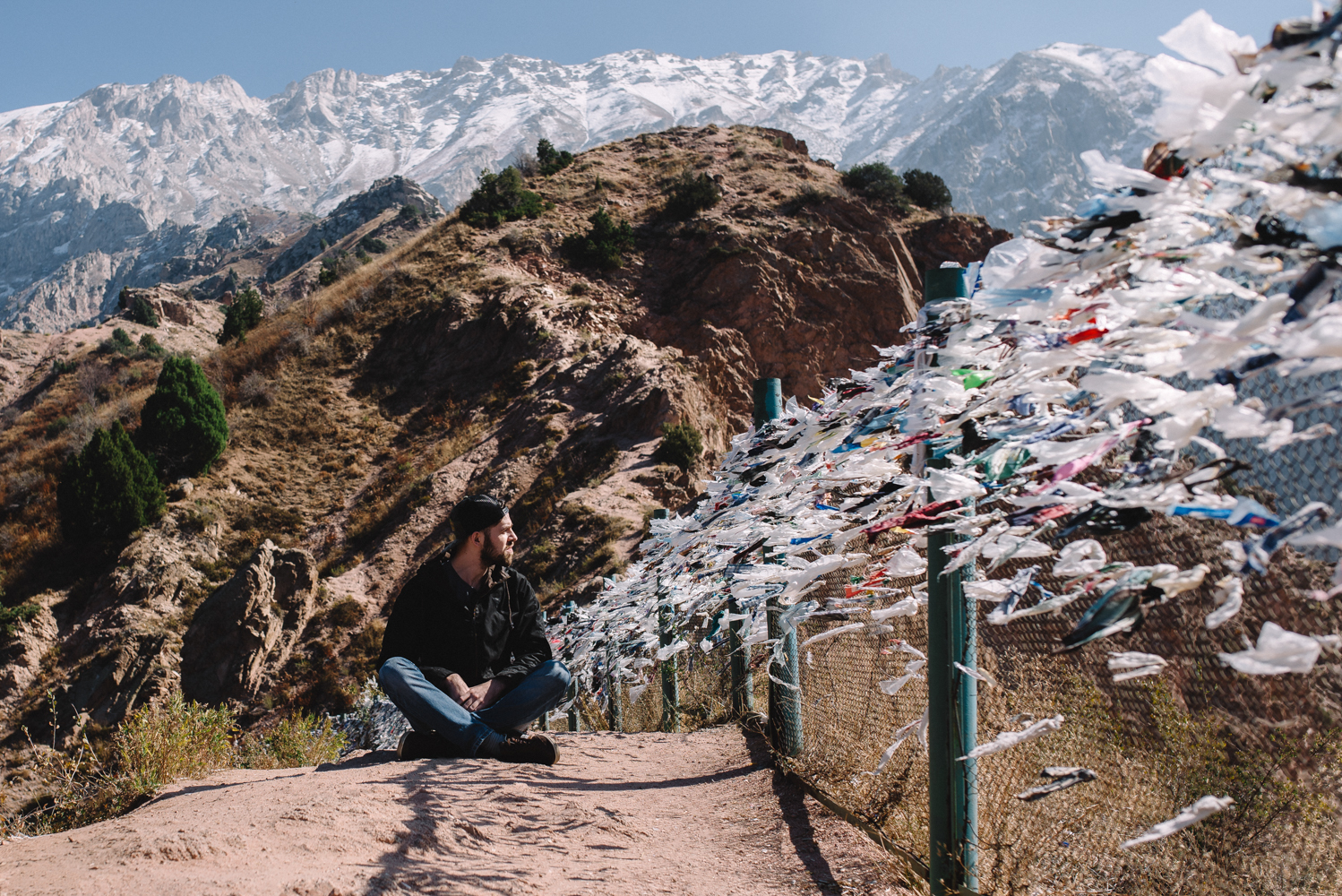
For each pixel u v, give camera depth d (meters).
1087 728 1.89
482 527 3.69
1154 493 1.16
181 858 2.00
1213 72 0.99
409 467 28.05
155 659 21.12
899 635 2.84
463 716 3.52
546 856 2.36
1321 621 1.34
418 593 3.72
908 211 43.03
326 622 21.39
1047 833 1.97
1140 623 1.19
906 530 1.77
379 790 2.70
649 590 4.30
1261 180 1.02
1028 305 1.37
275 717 19.14
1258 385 1.25
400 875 1.98
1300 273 1.03
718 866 2.46
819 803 3.08
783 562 2.81
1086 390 1.18
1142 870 1.69
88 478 26.45
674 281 37.09
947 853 2.11
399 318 35.00
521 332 31.89
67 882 1.85
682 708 5.70
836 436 2.22
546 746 3.62
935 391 1.74
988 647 2.32
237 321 41.50
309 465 29.55
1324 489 1.10
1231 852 1.48
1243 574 1.08
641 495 23.17
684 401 27.02
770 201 41.34
